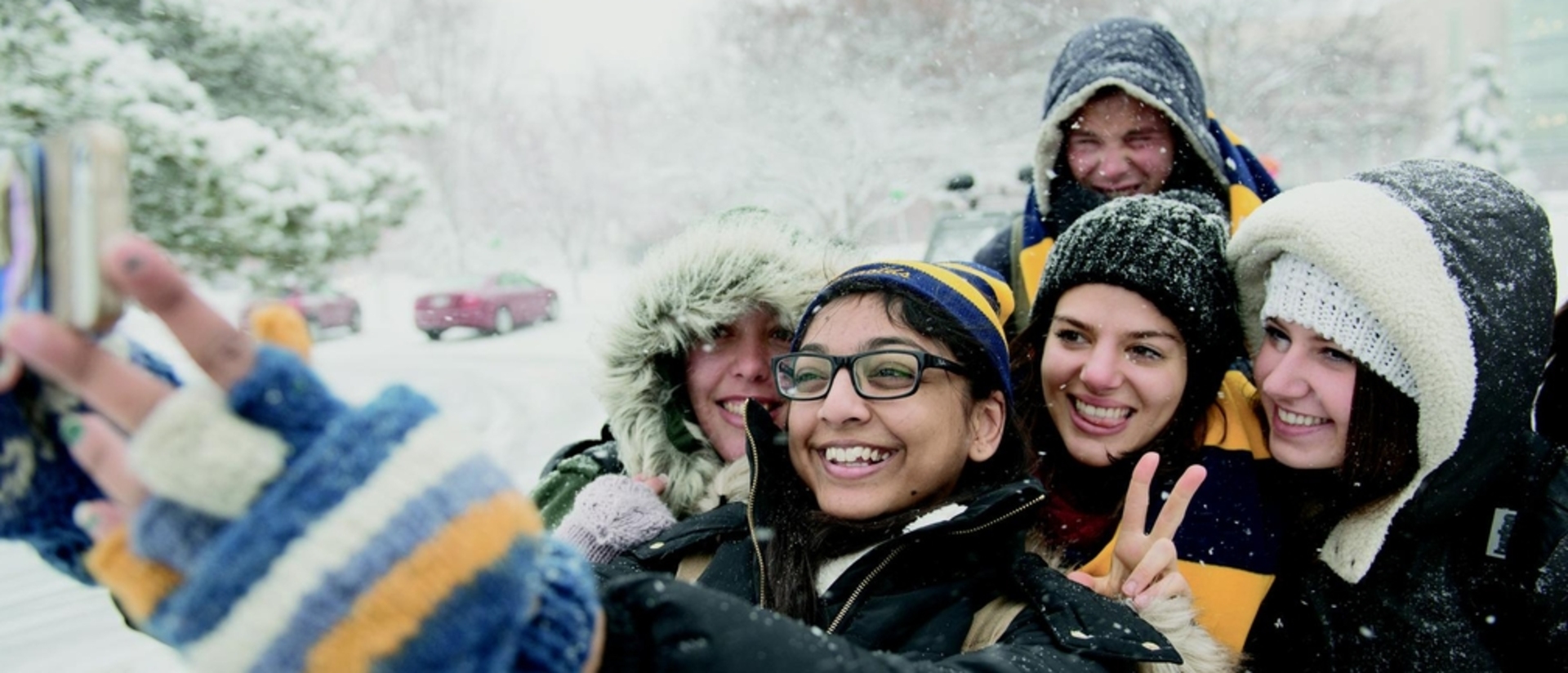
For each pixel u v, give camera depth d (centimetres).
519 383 1205
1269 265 181
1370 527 165
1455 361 152
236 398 68
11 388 76
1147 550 150
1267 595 182
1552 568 154
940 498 155
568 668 81
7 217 69
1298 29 1625
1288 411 175
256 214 848
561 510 220
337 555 67
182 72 859
